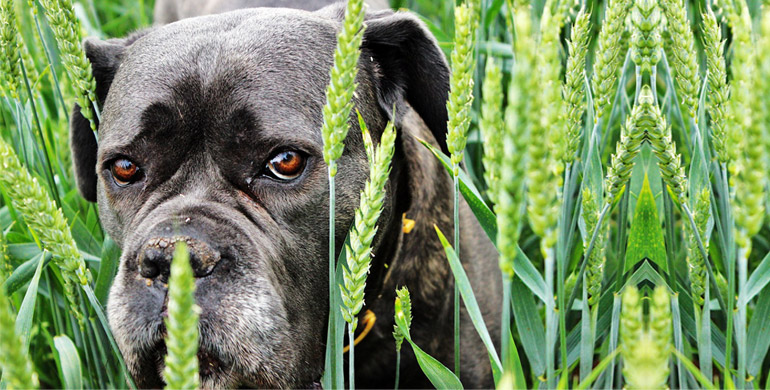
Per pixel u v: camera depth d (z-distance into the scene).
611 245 0.90
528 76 0.50
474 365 1.00
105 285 0.85
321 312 0.83
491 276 1.04
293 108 0.80
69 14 0.80
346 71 0.60
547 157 0.53
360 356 0.95
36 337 0.94
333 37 0.87
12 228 0.94
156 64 0.81
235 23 0.85
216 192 0.79
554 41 0.56
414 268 0.93
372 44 0.90
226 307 0.74
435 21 1.35
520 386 0.66
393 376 0.97
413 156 0.92
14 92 0.82
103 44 0.94
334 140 0.62
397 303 0.69
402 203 0.91
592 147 0.71
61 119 1.04
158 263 0.73
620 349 0.61
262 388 0.75
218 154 0.80
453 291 0.98
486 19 0.99
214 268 0.74
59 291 0.88
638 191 0.80
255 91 0.80
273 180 0.80
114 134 0.81
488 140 0.56
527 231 1.02
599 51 0.68
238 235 0.76
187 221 0.75
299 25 0.85
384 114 0.89
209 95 0.79
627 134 0.65
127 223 0.82
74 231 0.92
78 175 0.96
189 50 0.81
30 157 0.87
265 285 0.75
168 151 0.80
